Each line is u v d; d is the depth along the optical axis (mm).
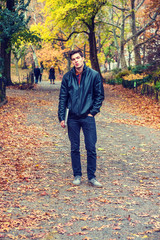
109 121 11992
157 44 23781
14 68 67688
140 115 13695
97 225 3434
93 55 33594
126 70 36031
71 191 4629
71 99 4789
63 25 29344
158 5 26859
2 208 3965
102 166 6066
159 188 4707
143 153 7168
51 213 3799
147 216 3643
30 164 6164
